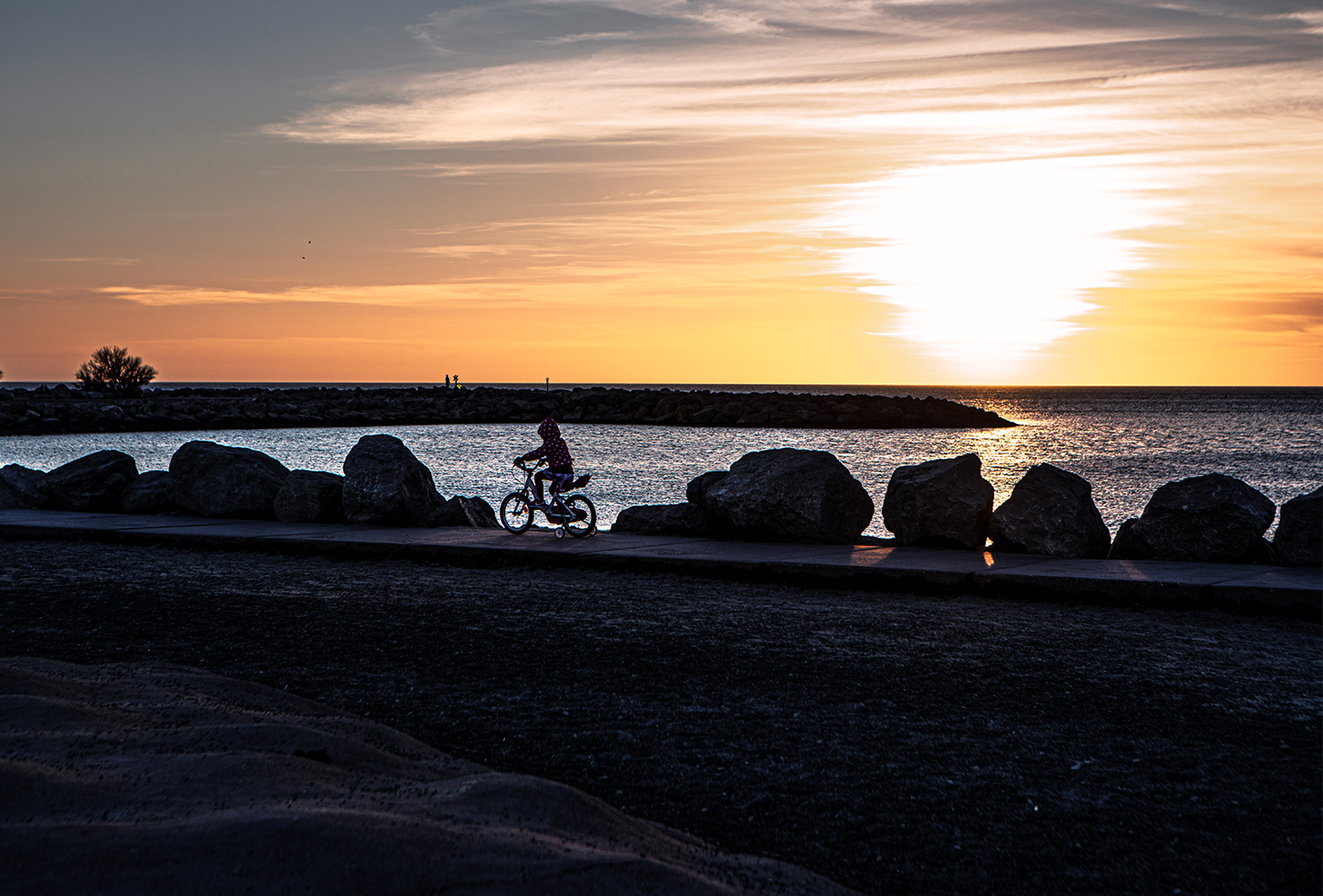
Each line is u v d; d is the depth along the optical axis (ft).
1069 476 40.78
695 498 47.60
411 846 11.28
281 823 11.23
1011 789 16.65
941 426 286.46
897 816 15.53
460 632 28.19
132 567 39.60
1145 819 15.49
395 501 48.96
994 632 28.58
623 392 320.70
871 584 35.68
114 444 177.06
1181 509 38.17
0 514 53.62
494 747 18.45
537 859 11.43
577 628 28.76
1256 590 31.32
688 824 15.10
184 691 19.02
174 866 10.30
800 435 227.20
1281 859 14.14
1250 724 20.15
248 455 54.65
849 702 21.50
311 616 30.30
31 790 11.93
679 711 20.81
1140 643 27.20
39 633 27.32
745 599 33.65
